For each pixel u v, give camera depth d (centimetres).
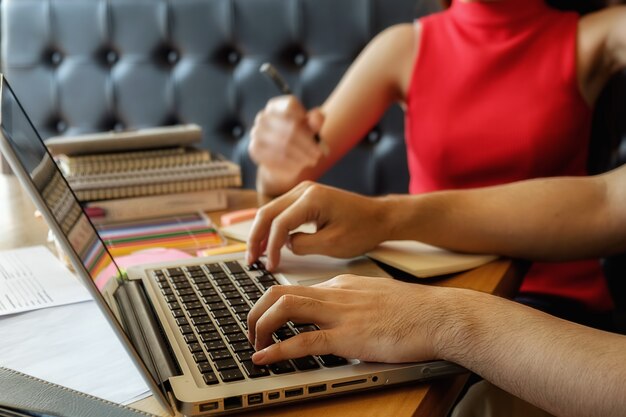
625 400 60
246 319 74
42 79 215
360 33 192
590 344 64
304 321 67
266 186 132
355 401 62
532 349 64
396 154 194
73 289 88
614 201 99
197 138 129
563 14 143
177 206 119
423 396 63
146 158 124
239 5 199
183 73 206
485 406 92
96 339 74
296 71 199
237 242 106
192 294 81
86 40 211
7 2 216
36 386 59
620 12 139
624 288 154
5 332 75
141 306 76
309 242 91
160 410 60
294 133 131
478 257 95
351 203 94
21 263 98
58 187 64
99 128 215
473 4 144
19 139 59
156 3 204
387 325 66
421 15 184
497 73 142
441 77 147
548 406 63
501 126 141
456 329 66
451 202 100
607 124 158
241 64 202
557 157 140
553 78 139
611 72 140
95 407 56
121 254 100
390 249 97
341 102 154
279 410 60
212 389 60
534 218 98
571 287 132
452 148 144
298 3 194
